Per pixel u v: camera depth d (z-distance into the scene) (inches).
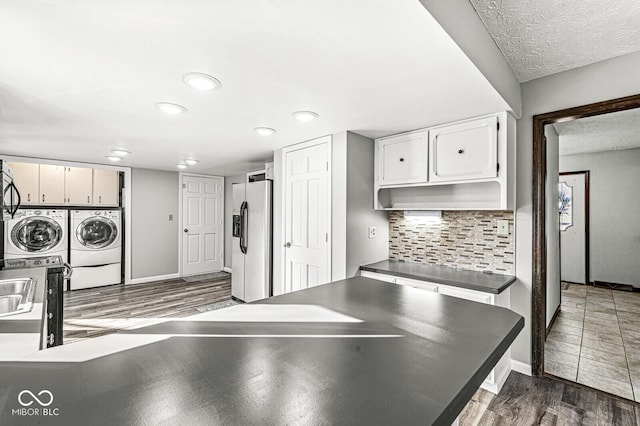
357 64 59.5
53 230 181.9
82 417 22.1
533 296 92.4
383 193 124.9
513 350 96.3
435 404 24.7
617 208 190.2
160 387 26.2
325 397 25.4
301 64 59.5
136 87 70.9
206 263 243.4
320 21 45.5
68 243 186.9
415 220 121.0
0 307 66.4
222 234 253.1
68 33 49.1
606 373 94.3
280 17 44.6
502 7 58.8
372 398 25.3
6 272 87.6
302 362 31.1
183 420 22.2
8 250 168.6
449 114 89.7
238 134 114.3
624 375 93.1
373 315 45.3
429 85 69.0
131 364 30.2
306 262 125.0
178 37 50.3
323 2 41.1
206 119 95.8
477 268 104.1
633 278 185.8
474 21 58.9
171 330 39.1
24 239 173.3
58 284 93.4
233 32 48.8
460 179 94.9
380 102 80.0
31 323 48.3
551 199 128.2
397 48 53.2
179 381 27.3
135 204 207.3
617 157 189.9
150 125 102.7
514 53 76.0
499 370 86.3
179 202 228.2
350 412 23.5
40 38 50.5
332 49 53.9
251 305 49.8
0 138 121.3
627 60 76.5
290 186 133.3
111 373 28.4
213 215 247.8
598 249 196.1
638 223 184.4
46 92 73.8
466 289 86.7
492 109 85.2
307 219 124.8
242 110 86.8
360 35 49.3
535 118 90.8
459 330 40.0
